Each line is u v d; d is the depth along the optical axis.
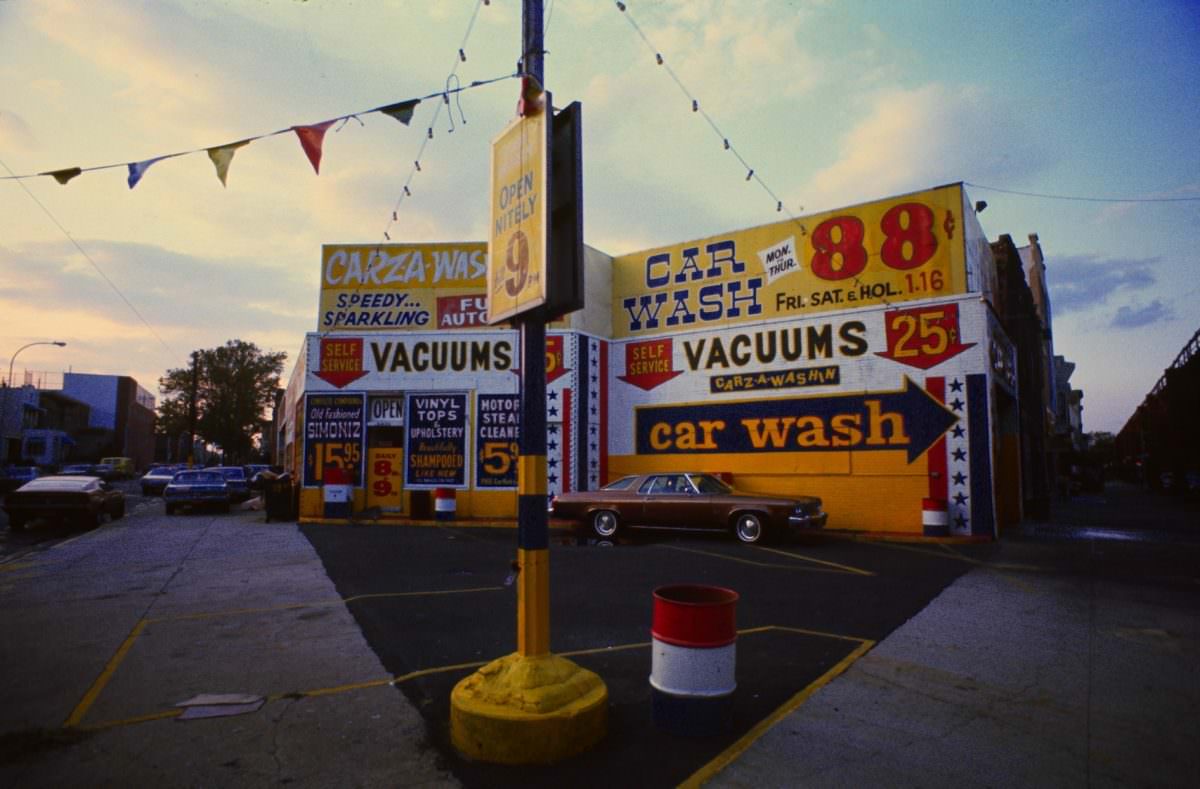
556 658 4.36
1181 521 18.97
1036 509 19.95
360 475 18.22
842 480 15.09
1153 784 3.71
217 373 73.25
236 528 16.72
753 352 16.45
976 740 4.23
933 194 14.59
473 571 10.11
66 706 4.83
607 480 18.03
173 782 3.71
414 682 5.26
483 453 17.97
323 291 18.75
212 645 6.31
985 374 13.77
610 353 18.55
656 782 3.70
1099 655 5.91
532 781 3.72
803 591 8.55
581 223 4.48
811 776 3.76
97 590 8.96
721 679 4.27
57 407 68.81
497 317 4.90
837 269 15.52
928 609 7.59
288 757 4.02
